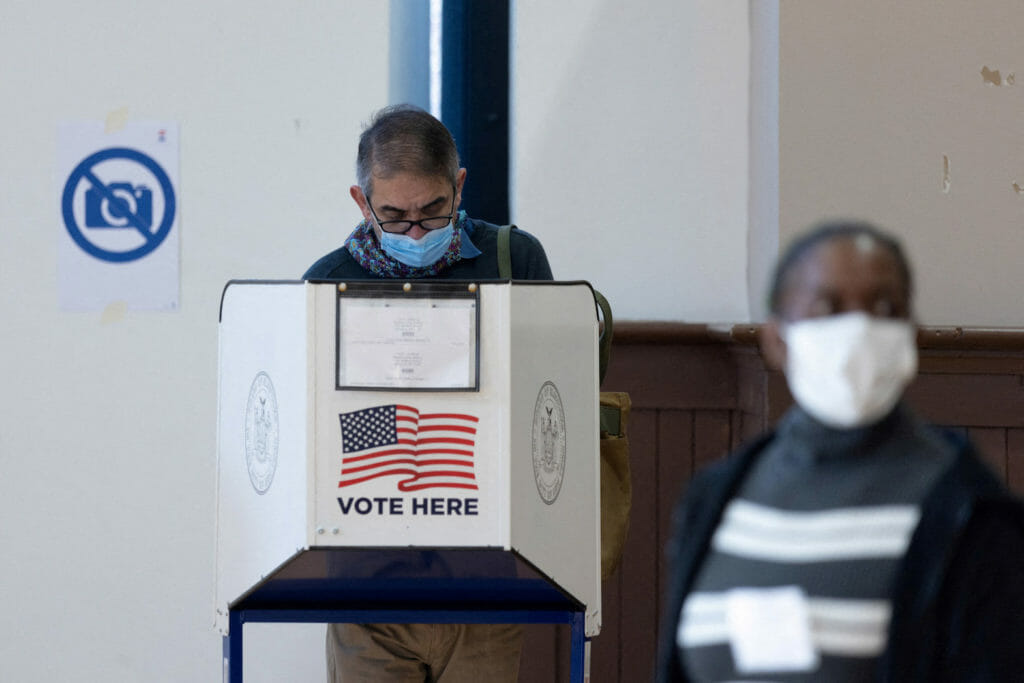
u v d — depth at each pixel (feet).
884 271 16.39
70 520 45.91
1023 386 41.50
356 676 31.53
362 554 25.81
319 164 45.65
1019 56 42.11
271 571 26.30
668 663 17.57
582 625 27.94
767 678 16.08
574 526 27.91
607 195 44.83
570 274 44.96
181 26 45.65
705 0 44.83
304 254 45.65
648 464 44.27
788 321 16.75
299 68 45.57
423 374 25.81
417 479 25.72
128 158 45.68
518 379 26.07
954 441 16.65
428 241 30.83
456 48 44.93
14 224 45.68
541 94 44.96
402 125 30.91
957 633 15.20
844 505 16.22
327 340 25.86
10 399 45.73
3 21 45.60
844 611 15.72
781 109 41.57
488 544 25.62
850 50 41.68
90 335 45.78
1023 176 42.14
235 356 27.86
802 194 41.52
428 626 31.01
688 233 44.93
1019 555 15.26
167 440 45.83
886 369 16.05
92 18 45.65
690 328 43.50
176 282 45.68
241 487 27.50
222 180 45.65
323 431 25.73
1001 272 42.24
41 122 45.68
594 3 44.91
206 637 45.96
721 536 17.38
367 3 45.44
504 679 32.07
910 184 41.93
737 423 44.14
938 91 41.91
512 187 44.96
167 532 45.85
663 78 44.93
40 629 45.91
